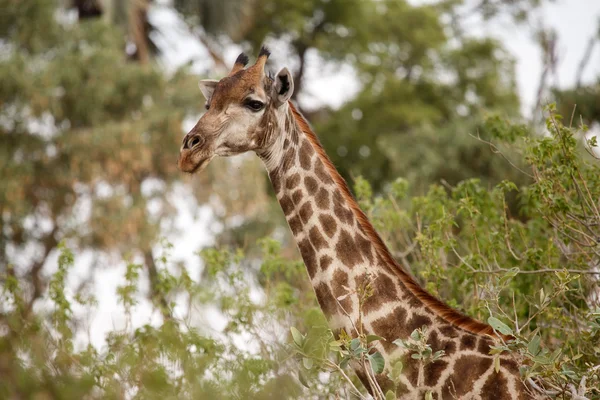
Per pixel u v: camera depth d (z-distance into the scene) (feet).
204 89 45.11
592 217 47.65
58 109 144.77
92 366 43.39
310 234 41.55
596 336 41.78
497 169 148.46
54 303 48.08
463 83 220.23
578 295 47.91
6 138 145.69
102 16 174.40
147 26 195.72
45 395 31.30
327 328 42.68
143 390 37.35
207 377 41.63
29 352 36.65
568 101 135.64
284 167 42.37
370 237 41.01
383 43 229.86
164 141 148.46
